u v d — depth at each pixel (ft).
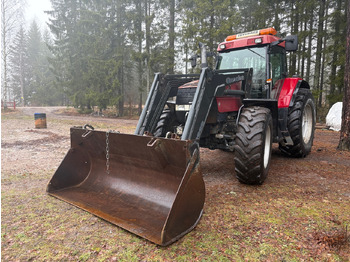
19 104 173.37
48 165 17.74
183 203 8.13
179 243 7.82
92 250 7.52
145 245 7.76
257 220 9.24
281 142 18.01
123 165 11.33
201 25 55.11
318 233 8.31
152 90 13.46
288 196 11.50
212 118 13.20
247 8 74.02
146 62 64.18
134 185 10.89
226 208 10.25
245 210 10.06
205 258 7.09
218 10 52.26
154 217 9.19
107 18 75.46
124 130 38.65
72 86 84.38
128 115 76.69
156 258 7.12
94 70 74.08
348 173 15.03
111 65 71.15
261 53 15.69
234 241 7.93
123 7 71.20
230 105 14.33
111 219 9.12
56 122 51.67
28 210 10.20
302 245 7.70
